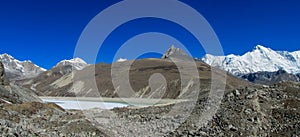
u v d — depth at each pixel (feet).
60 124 150.30
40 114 176.76
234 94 156.76
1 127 95.91
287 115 128.77
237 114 133.59
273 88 157.69
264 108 136.36
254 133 120.47
